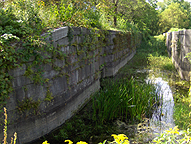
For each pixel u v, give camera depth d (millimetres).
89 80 6395
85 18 6652
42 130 3934
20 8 4234
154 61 13695
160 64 12367
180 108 5047
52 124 4199
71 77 4934
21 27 3619
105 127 4574
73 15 5949
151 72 10555
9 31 3398
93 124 4688
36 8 4625
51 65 4027
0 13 3631
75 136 4141
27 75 3467
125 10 19234
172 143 2371
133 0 18906
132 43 15773
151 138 4062
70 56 4816
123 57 12359
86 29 5844
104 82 8297
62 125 4523
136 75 9875
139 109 4992
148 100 5738
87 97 6207
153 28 43000
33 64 3564
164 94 6824
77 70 5312
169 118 5000
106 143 3908
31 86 3590
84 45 5699
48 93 3986
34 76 3625
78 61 5312
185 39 8375
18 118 3432
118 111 5348
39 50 3568
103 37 7906
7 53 3033
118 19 13570
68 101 4812
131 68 11719
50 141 3861
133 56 17375
